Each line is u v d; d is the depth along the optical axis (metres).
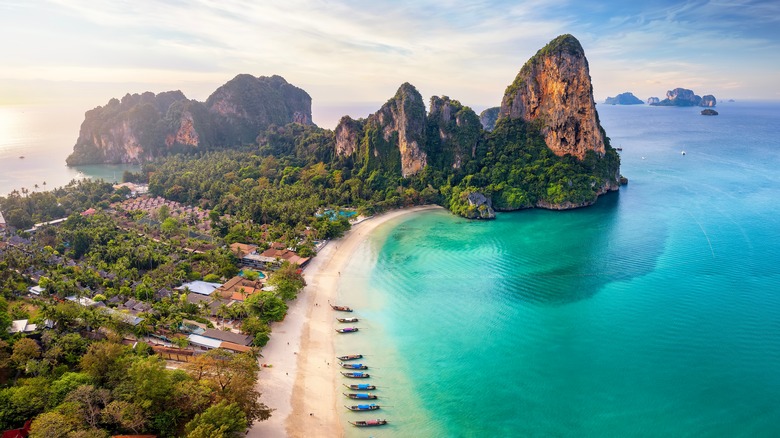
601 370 93.81
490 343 104.50
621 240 168.62
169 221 184.75
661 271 138.88
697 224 184.25
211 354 86.44
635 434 77.31
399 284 136.38
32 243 160.88
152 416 73.19
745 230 174.50
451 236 181.12
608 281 133.50
